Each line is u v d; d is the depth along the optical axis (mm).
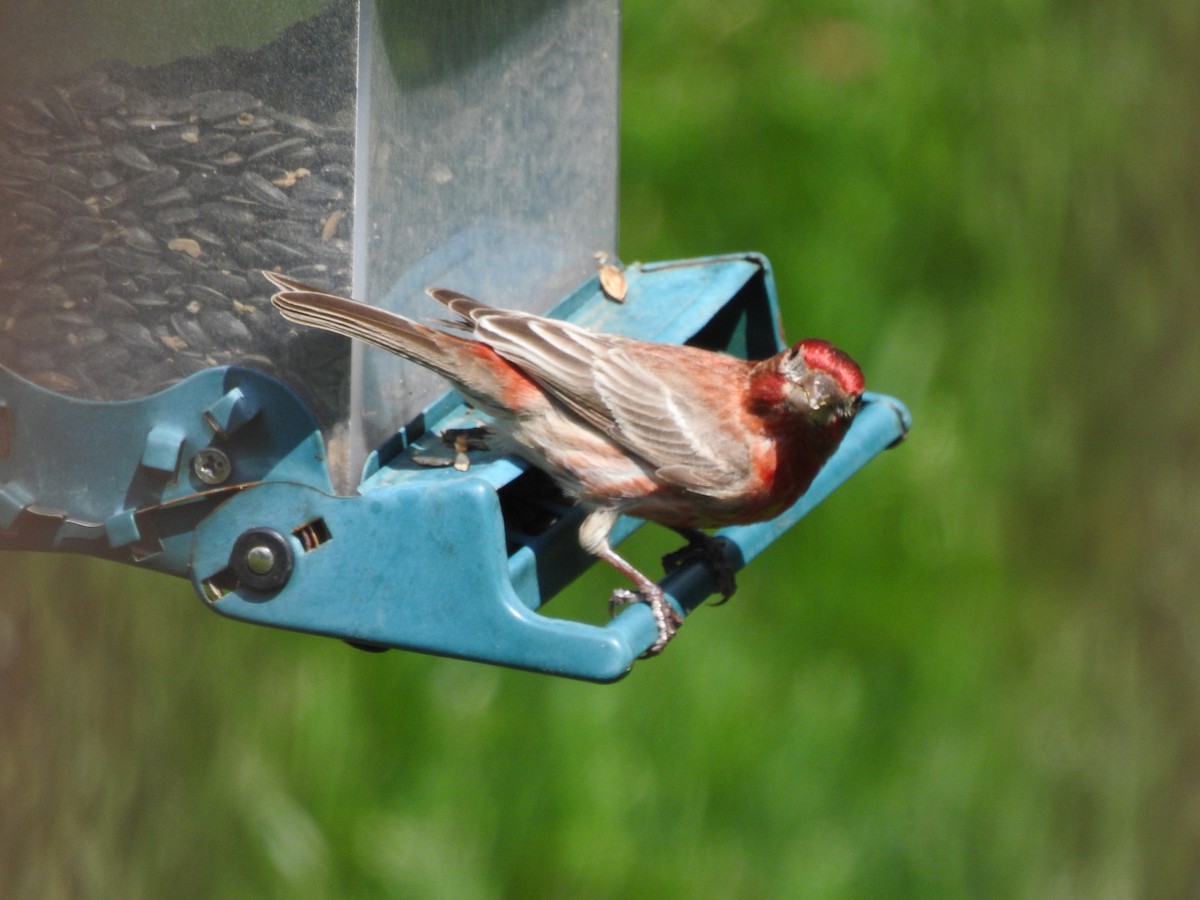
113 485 8125
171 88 8086
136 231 8141
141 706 10852
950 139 15164
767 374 9125
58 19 8047
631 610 8195
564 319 10039
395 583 7617
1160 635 13516
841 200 14844
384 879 11203
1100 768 12852
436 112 8812
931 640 12961
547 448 8820
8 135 8094
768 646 12734
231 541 7785
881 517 13414
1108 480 13984
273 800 11164
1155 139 15164
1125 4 15570
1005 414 14133
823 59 15484
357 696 11664
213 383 7918
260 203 8141
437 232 8953
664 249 14633
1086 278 14680
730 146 15055
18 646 10602
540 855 11508
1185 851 12852
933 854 12047
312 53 8055
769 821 11930
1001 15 15711
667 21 15742
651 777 11922
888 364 14242
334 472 8070
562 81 9828
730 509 9195
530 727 11891
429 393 8977
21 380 8156
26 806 10477
